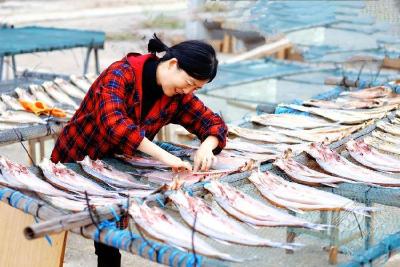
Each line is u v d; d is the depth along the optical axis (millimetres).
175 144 3434
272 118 3990
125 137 2863
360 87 5145
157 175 2953
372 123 3746
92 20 11539
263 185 2736
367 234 2832
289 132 3666
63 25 11164
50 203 2504
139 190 2752
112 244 2164
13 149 6090
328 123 3861
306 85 6668
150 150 2893
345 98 4625
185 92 2957
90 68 9016
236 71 7047
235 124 3949
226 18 7383
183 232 2229
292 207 2566
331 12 6852
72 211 2404
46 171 2818
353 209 2564
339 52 6574
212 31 8789
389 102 4375
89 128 3100
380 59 6375
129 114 3035
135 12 11766
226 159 3133
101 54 9625
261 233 2562
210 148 3066
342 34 6855
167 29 9805
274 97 6246
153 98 3059
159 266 4031
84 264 4047
